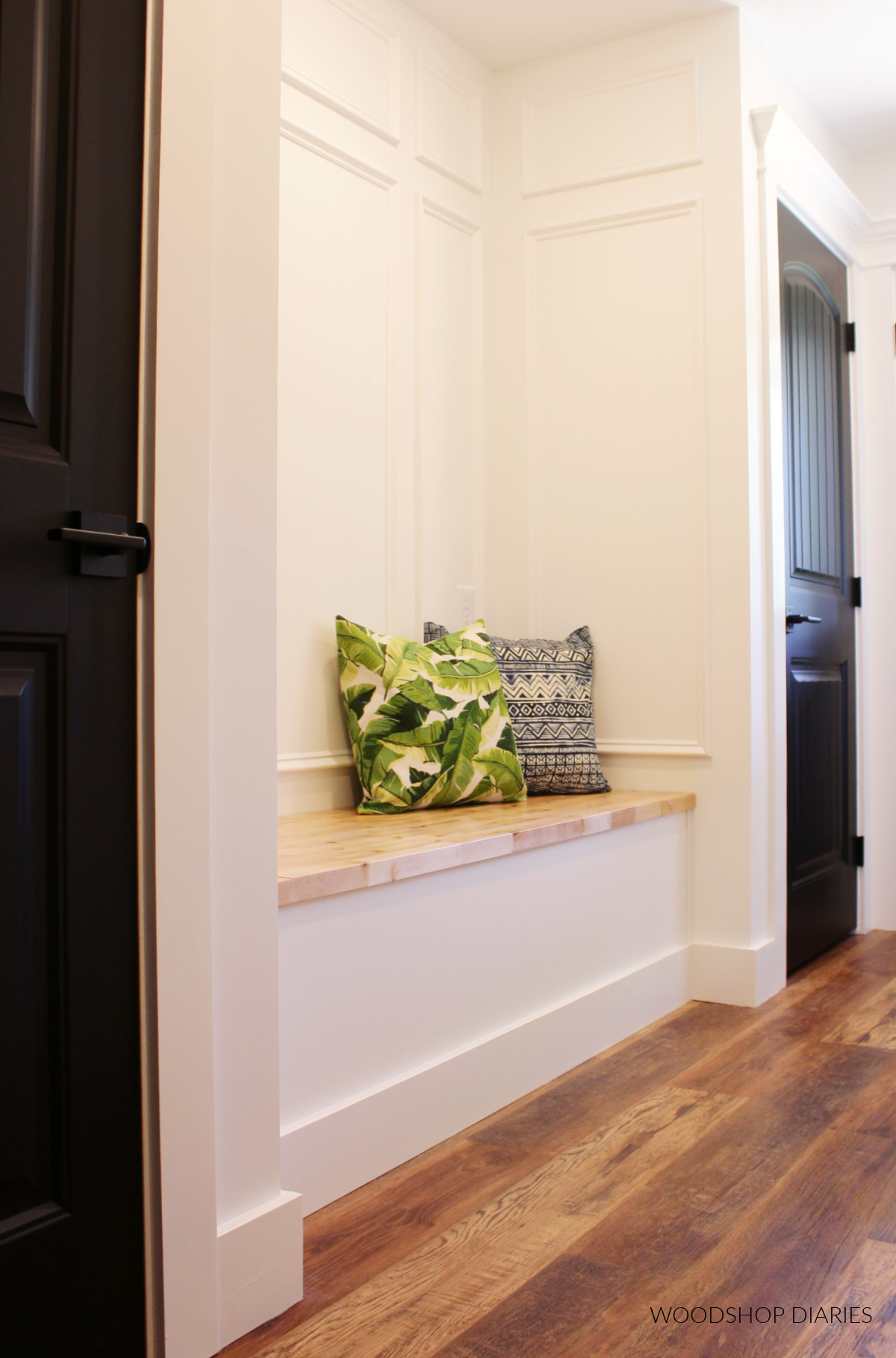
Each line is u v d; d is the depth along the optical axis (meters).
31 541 1.22
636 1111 2.17
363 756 2.56
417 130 2.97
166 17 1.36
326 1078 1.77
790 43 3.17
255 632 1.49
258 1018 1.49
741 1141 2.00
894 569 3.85
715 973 2.99
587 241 3.22
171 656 1.36
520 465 3.31
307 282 2.61
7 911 1.20
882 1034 2.66
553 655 3.07
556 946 2.42
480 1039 2.16
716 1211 1.72
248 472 1.49
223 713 1.44
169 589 1.35
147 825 1.34
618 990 2.64
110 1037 1.30
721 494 3.02
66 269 1.27
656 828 2.86
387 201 2.87
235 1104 1.45
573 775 2.97
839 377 3.73
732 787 2.99
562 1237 1.64
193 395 1.38
